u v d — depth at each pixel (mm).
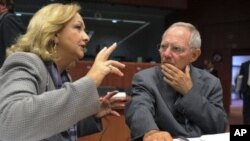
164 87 1442
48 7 1060
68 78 1206
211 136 1248
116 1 8133
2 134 812
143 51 13961
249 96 5305
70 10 1049
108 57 988
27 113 811
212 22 10516
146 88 1439
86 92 885
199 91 1388
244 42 9719
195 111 1350
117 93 1405
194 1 11008
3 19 2320
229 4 10062
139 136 1241
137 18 12727
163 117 1384
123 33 13898
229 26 10109
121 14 12141
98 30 13461
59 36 1043
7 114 812
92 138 2314
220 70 10258
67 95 860
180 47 1380
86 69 3590
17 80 888
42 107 829
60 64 1113
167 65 1389
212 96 1489
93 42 13375
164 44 1414
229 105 9789
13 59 949
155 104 1423
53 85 1016
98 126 1344
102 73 932
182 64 1407
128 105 1401
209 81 1516
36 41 1028
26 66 940
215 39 10453
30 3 10039
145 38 13938
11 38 2275
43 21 1028
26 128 814
